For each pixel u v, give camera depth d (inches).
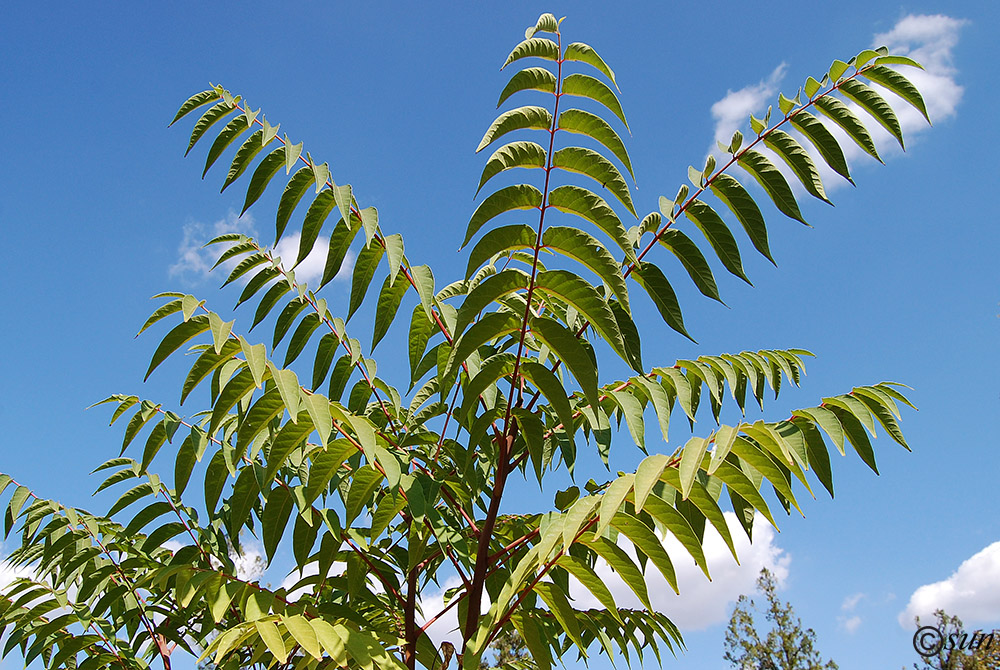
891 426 115.0
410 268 113.0
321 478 102.3
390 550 147.4
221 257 133.4
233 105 118.0
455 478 131.5
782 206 117.1
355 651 82.7
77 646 150.1
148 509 144.1
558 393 98.7
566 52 94.1
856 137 116.5
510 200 88.4
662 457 70.9
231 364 102.7
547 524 91.1
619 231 87.0
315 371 132.1
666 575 79.6
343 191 104.7
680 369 124.5
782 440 69.5
